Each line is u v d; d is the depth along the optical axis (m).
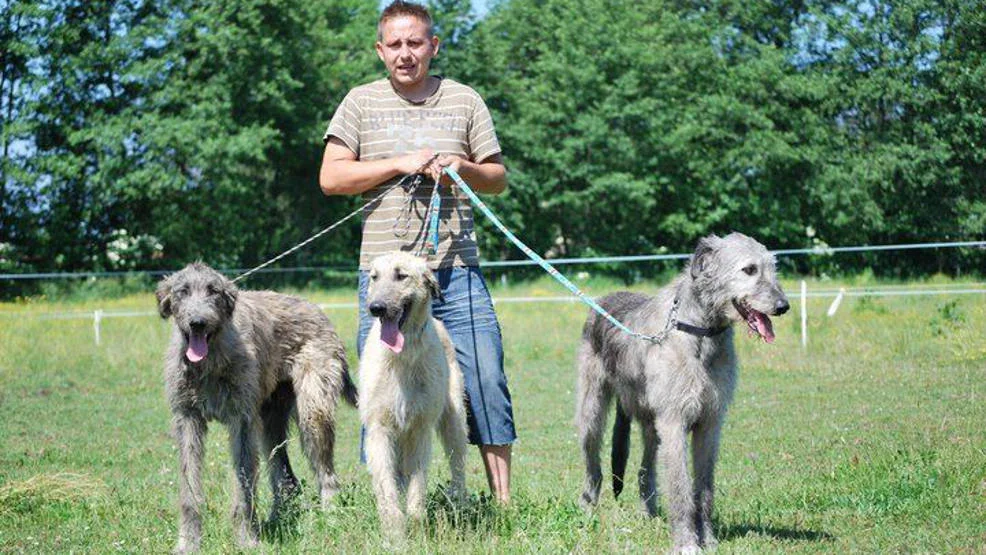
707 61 37.84
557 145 38.81
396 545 5.39
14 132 32.88
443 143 6.46
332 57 38.03
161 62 32.34
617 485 6.90
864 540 5.64
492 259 40.00
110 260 36.00
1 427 11.12
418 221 6.40
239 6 33.84
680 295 5.71
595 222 39.72
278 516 6.54
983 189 37.22
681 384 5.58
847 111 38.94
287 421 7.24
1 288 31.97
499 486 6.68
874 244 38.81
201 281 5.93
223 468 8.45
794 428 9.85
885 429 9.34
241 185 34.22
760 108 37.66
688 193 38.25
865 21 37.28
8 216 34.31
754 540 5.67
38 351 16.52
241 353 6.06
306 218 39.75
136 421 11.65
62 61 33.41
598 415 6.86
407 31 6.33
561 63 38.22
